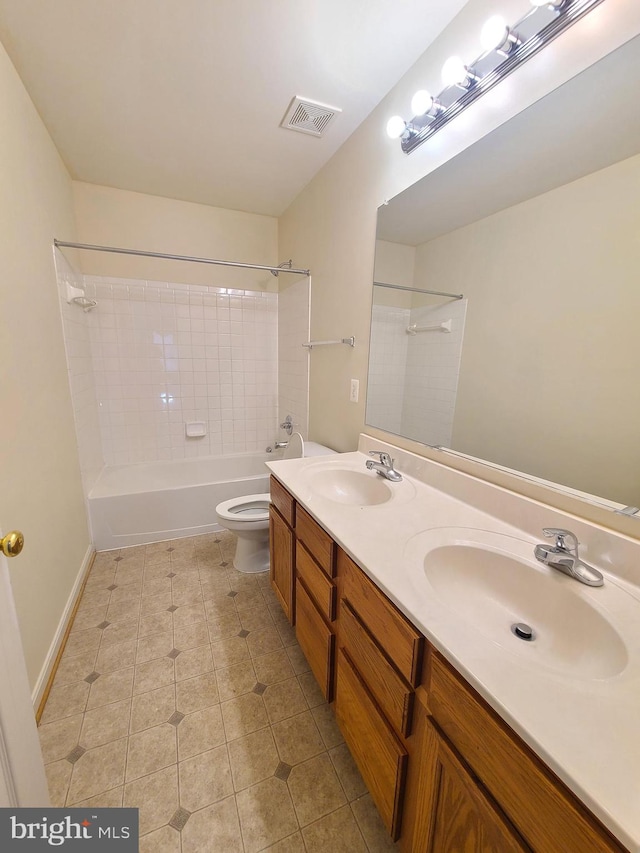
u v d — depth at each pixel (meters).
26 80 1.49
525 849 0.50
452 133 1.24
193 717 1.26
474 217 1.18
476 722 0.57
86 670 1.43
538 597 0.82
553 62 0.91
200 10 1.18
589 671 0.66
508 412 1.09
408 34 1.26
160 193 2.59
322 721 1.26
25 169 1.50
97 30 1.26
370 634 0.89
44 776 0.81
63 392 1.84
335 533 1.01
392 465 1.52
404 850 0.81
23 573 1.24
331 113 1.68
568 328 0.91
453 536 0.99
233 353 3.09
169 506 2.47
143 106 1.66
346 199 1.92
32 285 1.50
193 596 1.90
